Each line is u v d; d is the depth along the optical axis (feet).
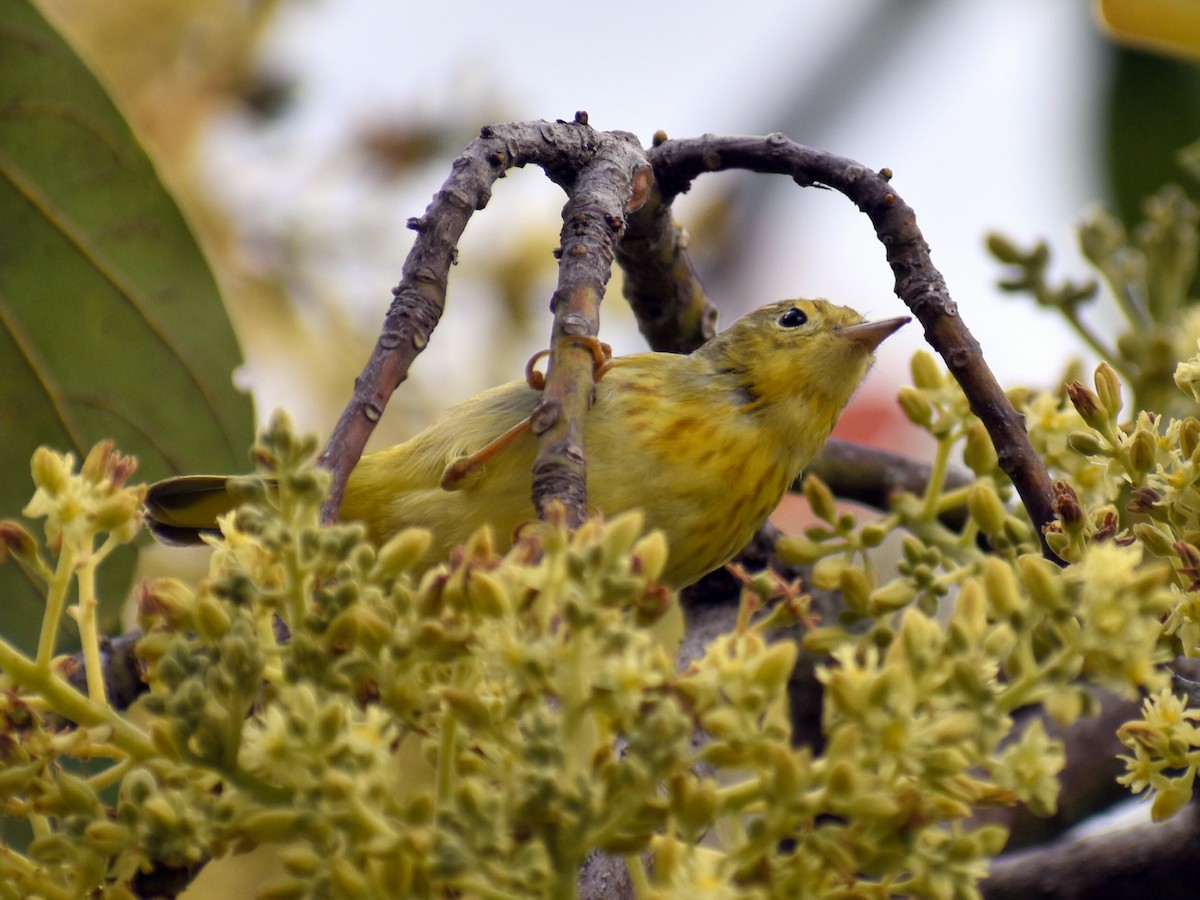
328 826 3.83
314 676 4.00
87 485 4.47
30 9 8.71
